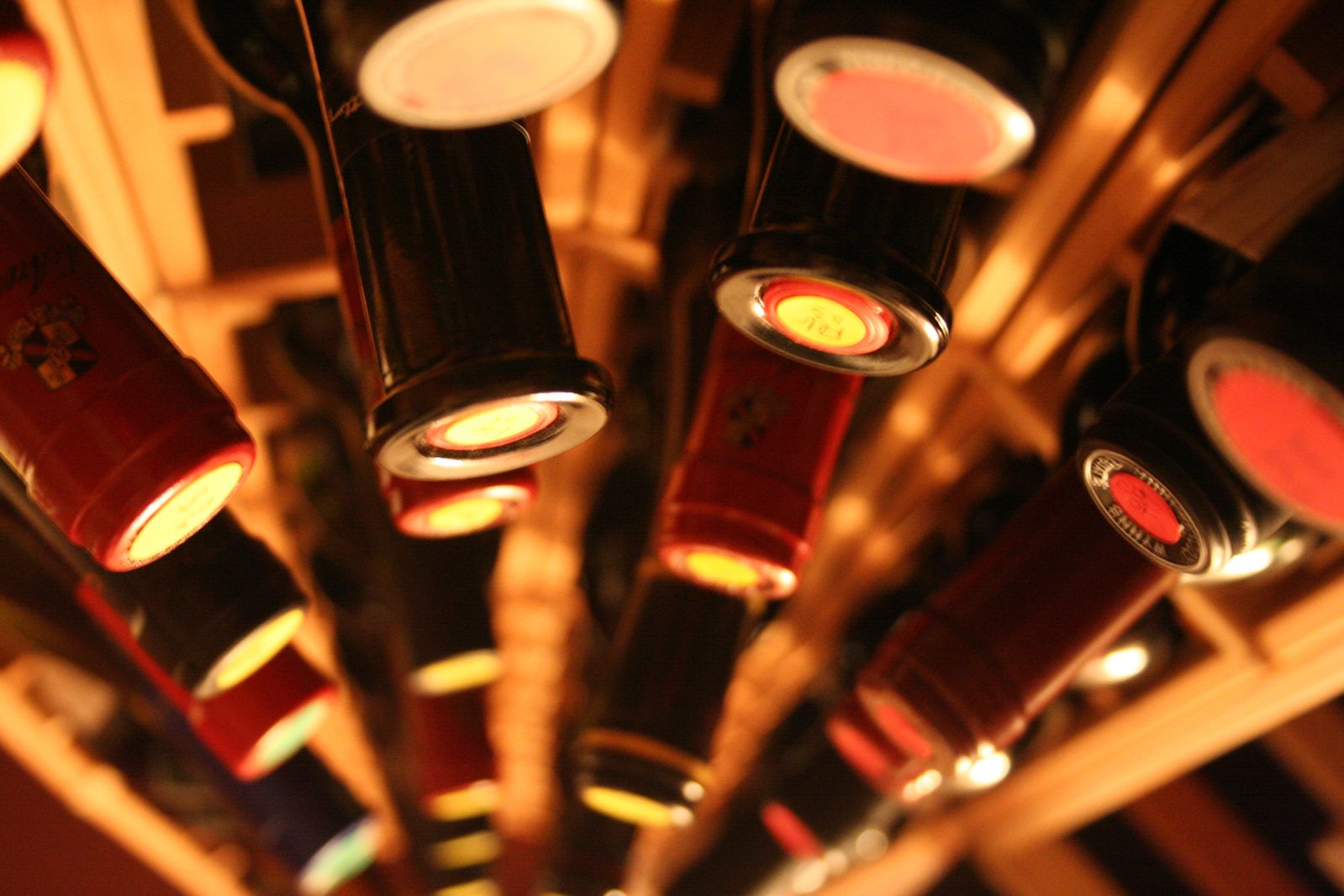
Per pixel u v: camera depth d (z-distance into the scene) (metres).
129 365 0.42
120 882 0.81
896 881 0.87
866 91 0.39
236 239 0.52
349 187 0.42
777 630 0.74
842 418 0.48
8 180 0.42
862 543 0.67
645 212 0.55
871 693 0.50
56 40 0.45
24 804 0.79
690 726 0.52
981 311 0.53
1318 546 0.51
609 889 0.60
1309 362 0.39
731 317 0.43
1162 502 0.43
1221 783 0.84
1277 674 0.52
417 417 0.40
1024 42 0.38
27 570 0.60
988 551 0.50
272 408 0.57
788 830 0.64
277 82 0.51
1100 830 0.90
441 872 0.72
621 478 0.75
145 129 0.47
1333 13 0.44
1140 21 0.44
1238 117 0.47
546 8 0.38
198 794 0.75
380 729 0.84
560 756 0.88
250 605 0.47
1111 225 0.49
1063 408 0.53
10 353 0.42
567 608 0.77
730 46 0.49
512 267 0.41
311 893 0.59
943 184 0.42
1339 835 0.75
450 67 0.38
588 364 0.41
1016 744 0.72
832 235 0.41
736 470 0.47
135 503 0.41
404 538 0.60
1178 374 0.43
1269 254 0.40
